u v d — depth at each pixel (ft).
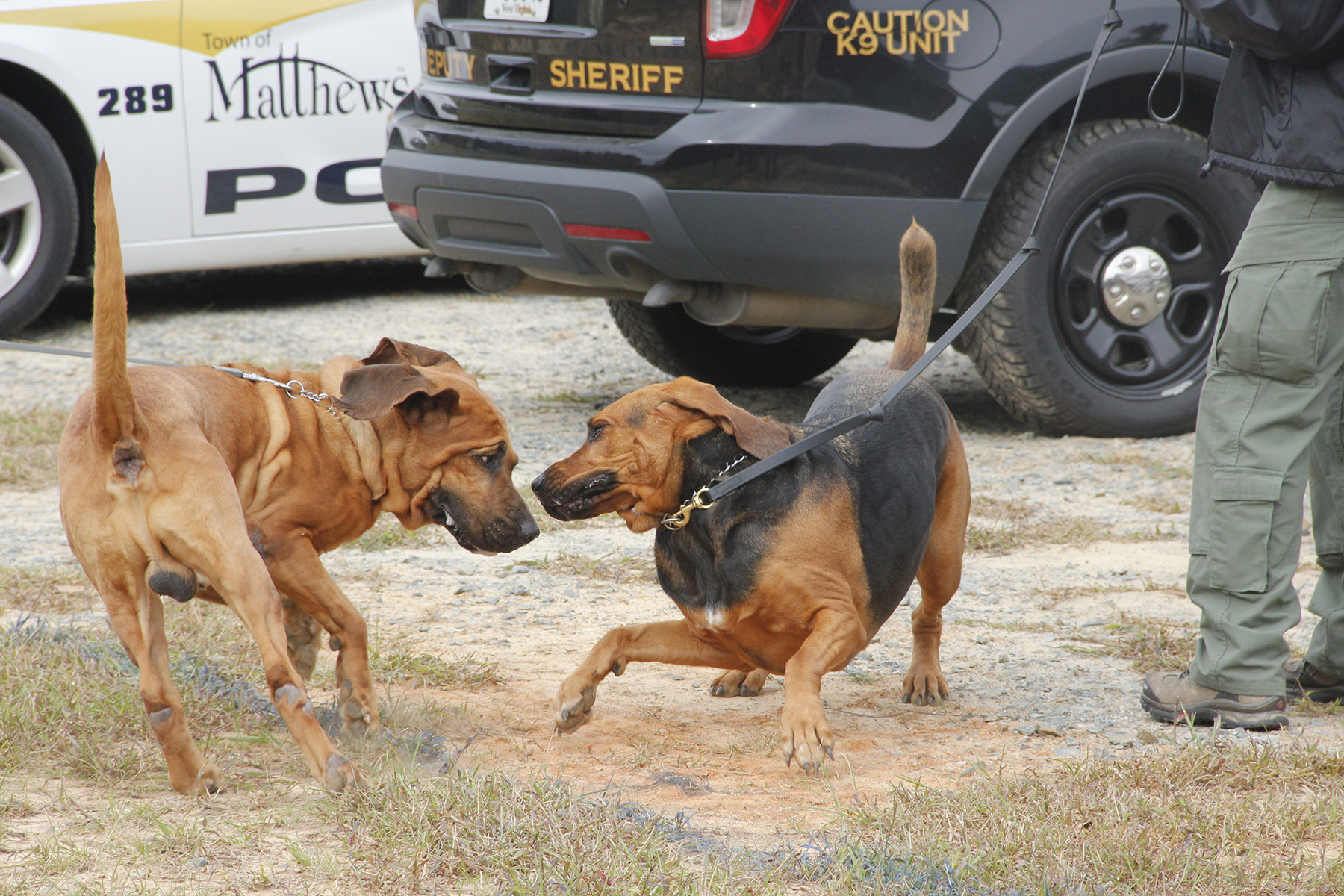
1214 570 23.00
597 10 38.34
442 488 23.91
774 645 22.57
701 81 37.47
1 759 19.76
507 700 24.79
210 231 57.00
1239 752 21.08
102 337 18.35
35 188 52.75
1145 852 17.48
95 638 25.80
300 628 24.62
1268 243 22.08
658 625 23.25
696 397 22.22
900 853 17.29
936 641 26.20
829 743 20.57
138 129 54.90
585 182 38.01
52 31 53.21
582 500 22.17
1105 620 29.81
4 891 15.79
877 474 23.43
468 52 41.68
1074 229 41.55
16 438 42.47
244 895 16.06
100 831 17.75
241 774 20.22
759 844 18.26
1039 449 43.50
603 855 16.99
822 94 37.17
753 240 37.42
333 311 63.26
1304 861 17.37
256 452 22.29
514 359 56.08
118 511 19.19
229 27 56.03
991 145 38.27
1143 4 39.55
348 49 58.44
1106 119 41.57
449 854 16.98
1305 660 24.82
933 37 37.60
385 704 23.80
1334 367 22.12
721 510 21.91
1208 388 23.00
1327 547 24.26
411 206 42.86
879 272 38.24
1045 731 23.36
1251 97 22.29
